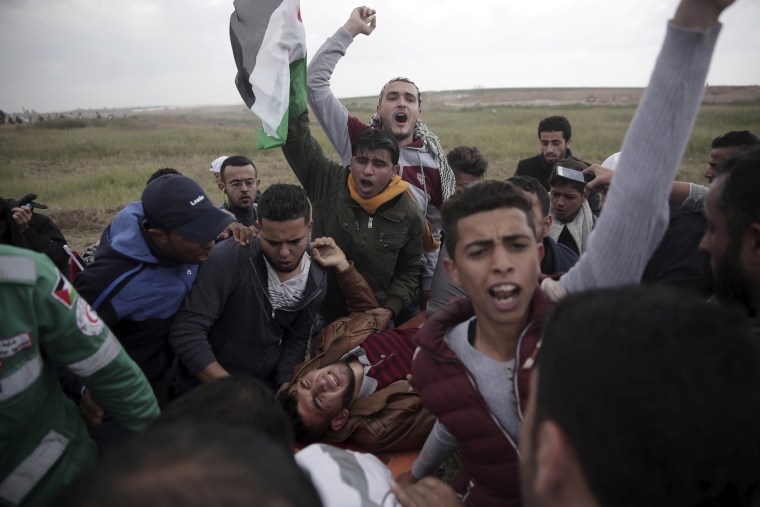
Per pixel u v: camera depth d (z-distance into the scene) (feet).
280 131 10.96
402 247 12.03
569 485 2.38
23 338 4.78
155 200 7.64
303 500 1.82
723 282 4.40
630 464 2.16
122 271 7.89
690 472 2.15
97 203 44.09
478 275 5.07
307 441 10.27
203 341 8.79
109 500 1.57
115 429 7.97
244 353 9.71
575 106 257.14
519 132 122.52
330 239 10.94
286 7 11.14
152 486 1.58
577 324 2.47
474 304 5.29
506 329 5.23
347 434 9.98
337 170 12.42
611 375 2.22
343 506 4.58
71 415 5.97
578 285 5.04
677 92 4.20
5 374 4.74
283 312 9.74
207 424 2.01
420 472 7.27
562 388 2.36
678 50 4.14
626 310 2.40
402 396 10.07
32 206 12.68
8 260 4.68
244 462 1.78
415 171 13.96
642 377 2.18
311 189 12.57
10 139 116.57
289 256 9.07
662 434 2.12
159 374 9.07
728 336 2.29
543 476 2.45
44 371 5.42
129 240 7.97
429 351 5.51
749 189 4.00
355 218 11.71
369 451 9.94
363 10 13.44
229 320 9.45
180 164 76.02
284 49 11.09
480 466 5.51
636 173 4.40
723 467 2.18
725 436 2.14
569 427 2.31
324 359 10.56
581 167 12.55
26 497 5.32
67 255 12.66
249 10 11.44
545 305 5.16
